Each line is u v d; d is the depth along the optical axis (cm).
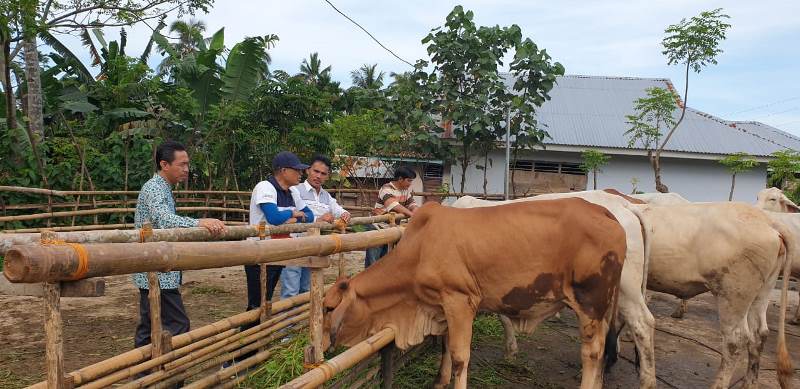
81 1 1196
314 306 305
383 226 625
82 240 252
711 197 1631
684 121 1769
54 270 165
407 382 446
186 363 314
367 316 390
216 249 224
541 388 467
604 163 1538
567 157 1633
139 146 1269
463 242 371
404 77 1494
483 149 1480
